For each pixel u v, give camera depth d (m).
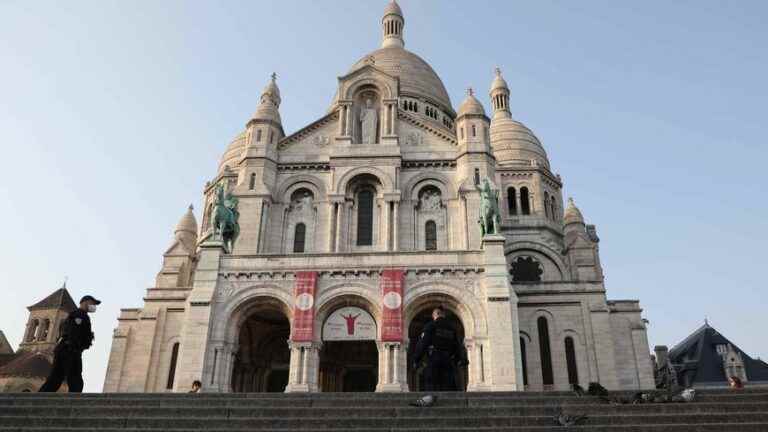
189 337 35.38
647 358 45.59
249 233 44.03
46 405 18.66
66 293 83.56
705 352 64.81
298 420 17.45
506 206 58.19
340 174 46.31
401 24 86.69
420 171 46.91
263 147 47.22
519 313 46.72
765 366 63.22
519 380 33.56
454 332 20.78
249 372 42.88
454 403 18.97
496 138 63.59
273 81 51.88
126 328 47.75
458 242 44.03
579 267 52.50
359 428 16.89
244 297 36.81
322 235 45.25
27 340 79.25
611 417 17.42
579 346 45.53
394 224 44.53
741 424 16.48
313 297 36.16
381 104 49.28
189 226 60.78
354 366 44.03
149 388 45.19
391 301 35.66
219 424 17.45
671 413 17.95
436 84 73.00
